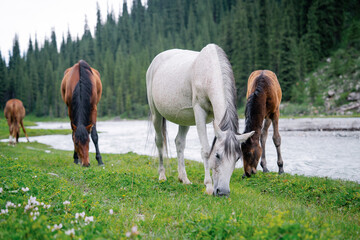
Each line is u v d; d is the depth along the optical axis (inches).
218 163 166.9
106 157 444.1
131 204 178.2
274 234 104.0
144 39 5378.9
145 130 1400.1
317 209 191.0
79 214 130.6
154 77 261.7
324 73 2380.7
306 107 1985.7
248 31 2861.7
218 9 5482.3
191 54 241.6
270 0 3762.3
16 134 666.8
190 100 219.8
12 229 107.6
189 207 163.0
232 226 117.3
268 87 275.7
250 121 262.7
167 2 6353.3
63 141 883.4
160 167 268.8
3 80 4362.7
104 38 5521.7
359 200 198.2
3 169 242.1
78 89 321.4
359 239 128.1
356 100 1811.0
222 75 189.5
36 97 4480.8
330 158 423.5
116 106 3799.2
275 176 277.1
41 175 235.0
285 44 2374.5
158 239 121.9
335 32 2704.2
